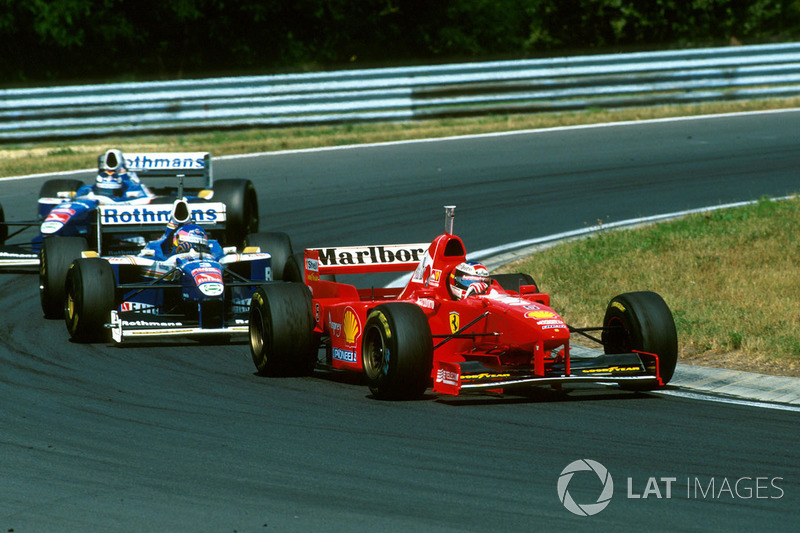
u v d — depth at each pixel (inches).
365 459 990.4
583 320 1633.9
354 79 3858.3
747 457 985.5
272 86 3811.5
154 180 3095.5
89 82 5364.2
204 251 1615.4
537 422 1115.9
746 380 1285.7
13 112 3602.4
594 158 3206.2
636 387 1259.2
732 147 3289.9
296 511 855.7
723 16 6072.8
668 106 4045.3
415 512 850.8
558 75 3993.6
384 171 3100.4
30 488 919.0
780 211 2267.5
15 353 1475.1
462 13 5639.8
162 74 5477.4
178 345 1555.1
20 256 2011.6
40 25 4815.5
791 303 1630.2
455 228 2393.0
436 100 3941.9
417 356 1181.1
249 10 5300.2
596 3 5989.2
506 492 895.7
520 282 1400.1
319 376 1374.3
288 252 1815.9
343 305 1347.2
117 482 932.6
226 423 1123.9
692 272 1868.8
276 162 3287.4
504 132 3688.5
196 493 901.2
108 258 1630.2
